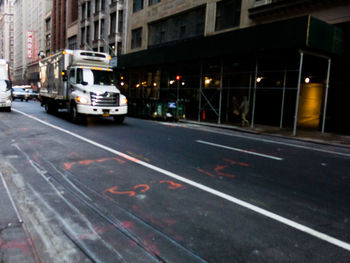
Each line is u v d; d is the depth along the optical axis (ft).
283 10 50.08
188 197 14.37
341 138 38.81
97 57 46.75
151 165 20.13
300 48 39.32
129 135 33.50
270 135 41.09
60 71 49.70
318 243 10.40
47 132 32.96
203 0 68.95
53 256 9.03
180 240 10.25
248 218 12.25
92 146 25.94
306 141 36.88
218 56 51.06
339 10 42.83
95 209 12.60
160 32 86.74
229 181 17.29
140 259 9.02
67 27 168.45
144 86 82.43
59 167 18.88
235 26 61.00
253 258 9.30
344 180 18.83
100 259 8.95
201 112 66.44
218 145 29.68
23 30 333.21
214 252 9.56
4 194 13.94
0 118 44.83
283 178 18.56
